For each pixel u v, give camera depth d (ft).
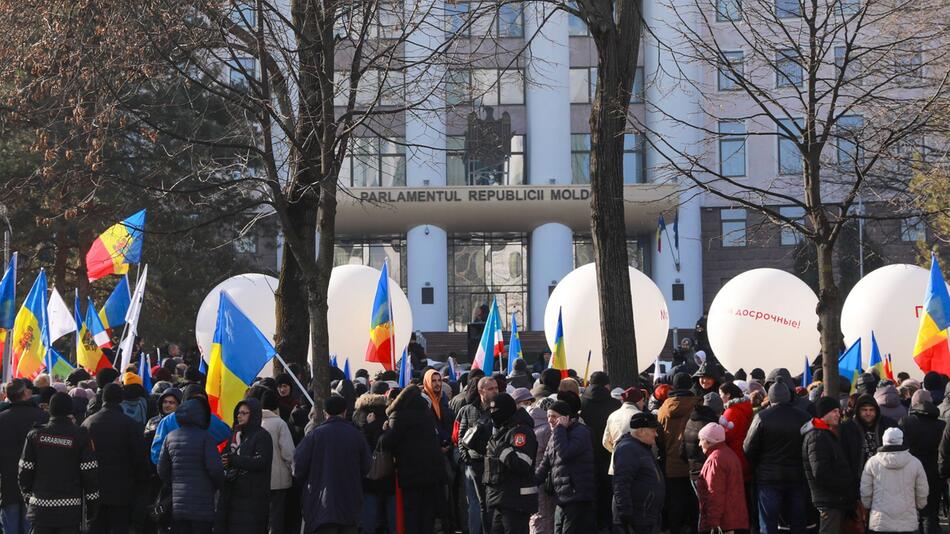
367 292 61.87
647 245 172.76
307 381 50.62
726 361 60.90
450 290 173.78
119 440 37.22
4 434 38.52
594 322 61.21
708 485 36.32
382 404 40.57
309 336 53.16
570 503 35.04
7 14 49.06
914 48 59.00
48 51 48.01
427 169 162.71
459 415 41.11
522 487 35.78
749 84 50.90
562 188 160.04
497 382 41.06
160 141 83.30
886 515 34.68
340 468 35.04
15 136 83.25
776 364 59.67
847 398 44.98
